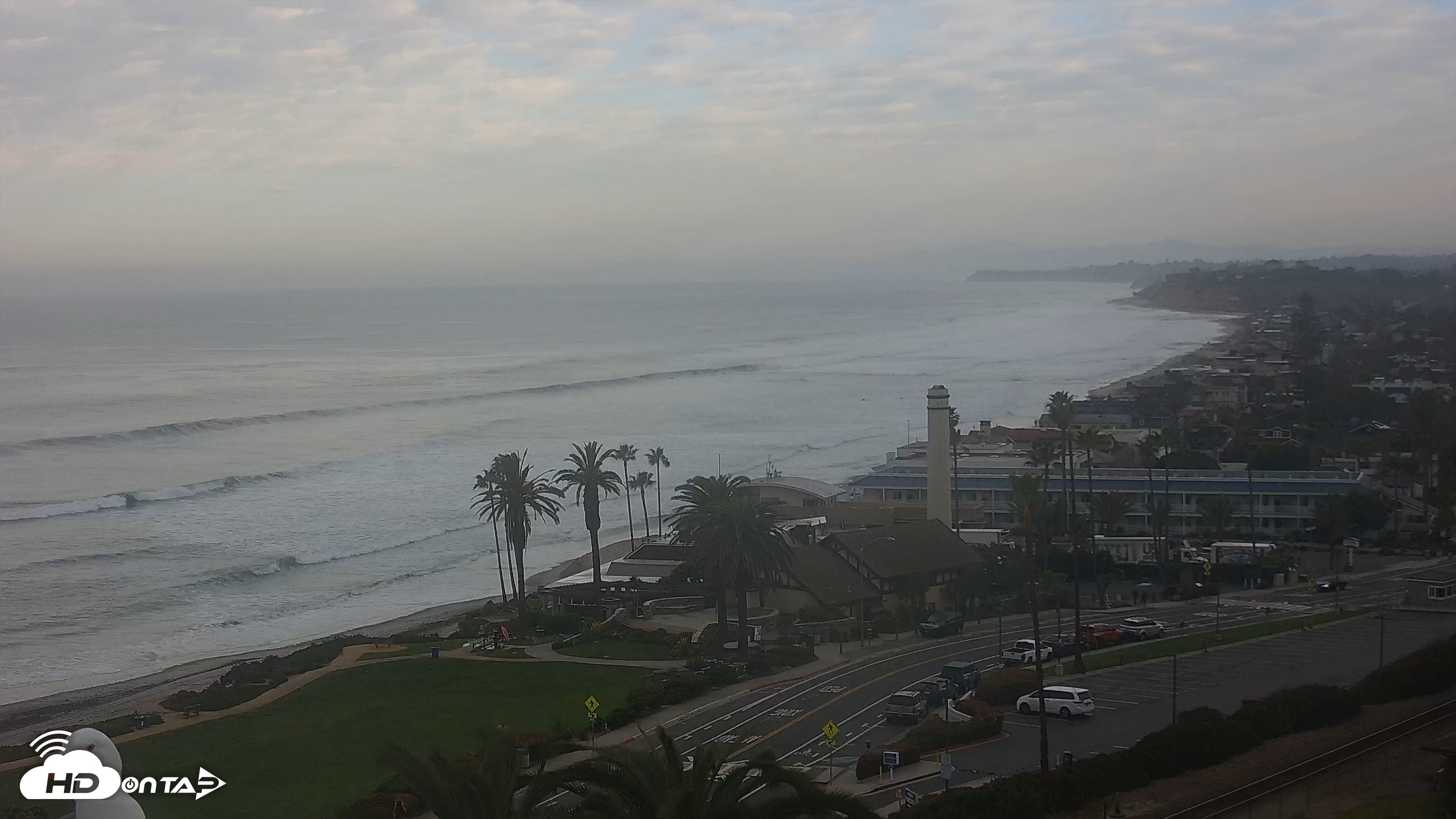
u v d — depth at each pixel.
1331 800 46.94
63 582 112.62
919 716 60.25
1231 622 84.38
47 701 76.88
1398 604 89.19
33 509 145.50
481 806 29.89
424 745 58.94
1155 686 66.00
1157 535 105.69
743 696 66.81
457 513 149.62
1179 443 151.62
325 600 109.81
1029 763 52.19
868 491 136.62
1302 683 64.69
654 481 168.50
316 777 54.62
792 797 29.59
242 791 52.69
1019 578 97.69
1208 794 47.19
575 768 30.44
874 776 51.03
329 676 76.44
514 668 76.31
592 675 73.62
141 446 199.50
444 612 104.12
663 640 81.75
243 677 77.06
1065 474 128.62
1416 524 123.69
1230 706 60.59
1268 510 124.12
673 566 103.75
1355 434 173.12
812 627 84.12
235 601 108.69
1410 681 61.91
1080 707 59.56
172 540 132.25
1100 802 46.56
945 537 97.62
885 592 90.81
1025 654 72.75
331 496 160.00
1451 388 199.62
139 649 92.94
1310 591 97.12
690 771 32.03
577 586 101.25
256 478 169.88
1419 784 48.50
